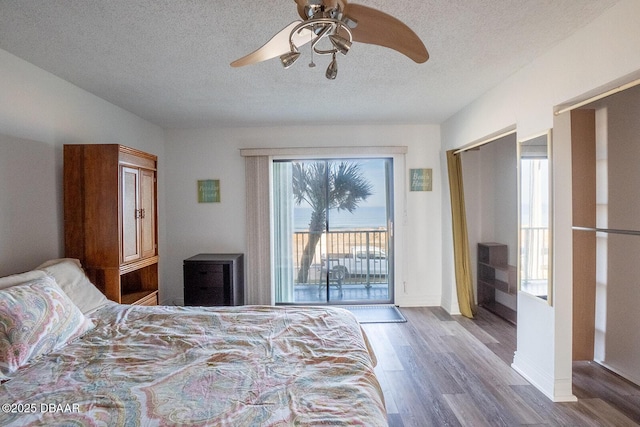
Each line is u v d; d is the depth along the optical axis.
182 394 1.18
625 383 2.37
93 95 2.95
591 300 2.57
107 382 1.27
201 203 4.23
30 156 2.29
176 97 3.04
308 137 4.19
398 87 2.87
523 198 2.53
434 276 4.25
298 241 4.29
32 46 2.06
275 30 1.91
